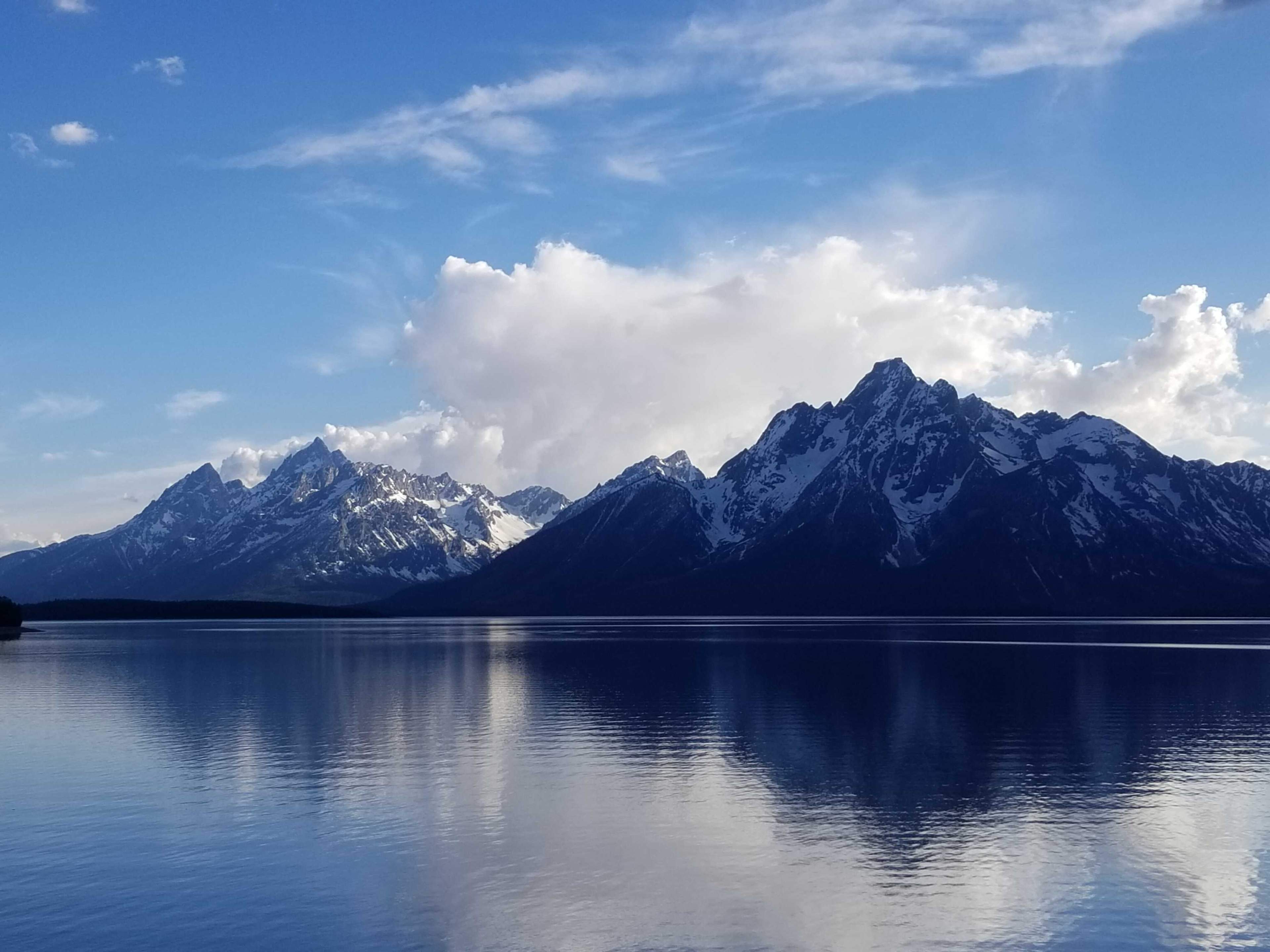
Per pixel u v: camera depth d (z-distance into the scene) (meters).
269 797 50.97
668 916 34.19
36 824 45.97
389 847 42.12
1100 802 49.25
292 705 89.56
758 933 32.66
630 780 54.72
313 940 32.38
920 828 44.66
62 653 176.62
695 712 83.25
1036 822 45.53
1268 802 49.16
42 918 34.44
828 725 75.44
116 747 66.25
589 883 37.41
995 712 82.25
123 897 36.25
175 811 48.16
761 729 73.62
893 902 35.34
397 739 69.12
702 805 49.03
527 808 48.50
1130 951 31.36
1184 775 55.78
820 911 34.50
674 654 162.12
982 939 32.19
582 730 73.12
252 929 33.31
